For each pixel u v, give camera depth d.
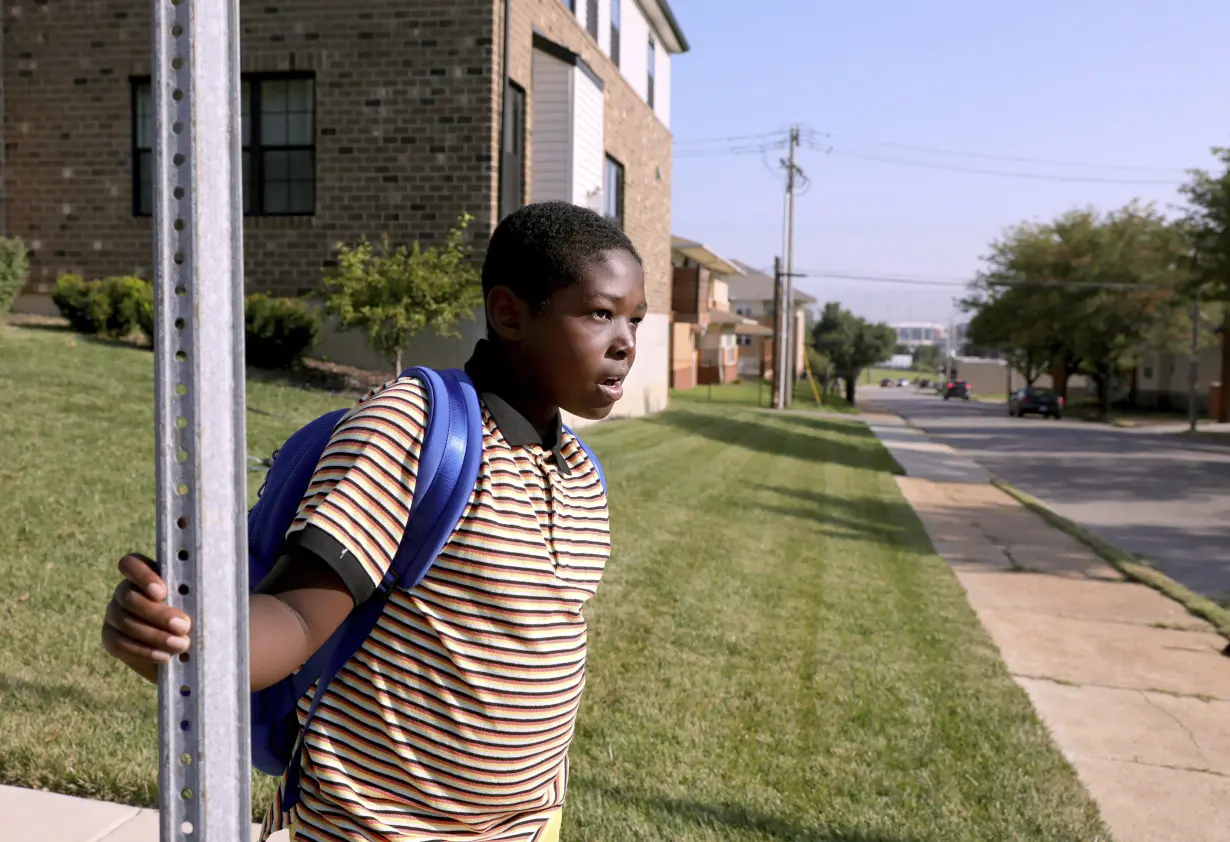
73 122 13.70
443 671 1.41
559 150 15.06
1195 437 32.97
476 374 1.56
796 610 6.81
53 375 9.95
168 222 1.16
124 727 3.90
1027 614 7.66
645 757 4.15
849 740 4.53
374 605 1.39
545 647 1.47
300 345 12.66
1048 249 48.69
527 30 14.39
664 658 5.45
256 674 1.23
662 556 8.00
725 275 58.03
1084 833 3.83
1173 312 45.09
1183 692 5.84
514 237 1.51
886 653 5.99
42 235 13.88
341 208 13.38
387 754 1.41
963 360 105.38
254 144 13.64
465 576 1.40
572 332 1.50
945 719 4.92
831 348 65.12
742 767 4.15
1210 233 31.27
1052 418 46.28
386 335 12.04
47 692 4.13
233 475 1.19
